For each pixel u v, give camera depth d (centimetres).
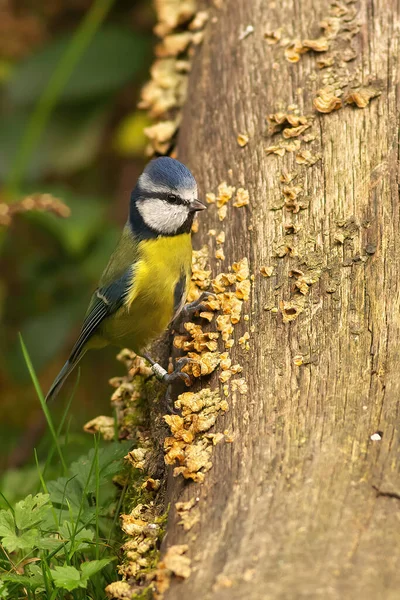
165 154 880
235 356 588
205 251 717
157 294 691
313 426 496
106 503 643
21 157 1053
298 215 668
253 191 719
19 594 559
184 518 473
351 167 680
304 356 555
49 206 899
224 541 435
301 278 609
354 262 606
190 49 931
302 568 395
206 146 803
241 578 401
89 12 1286
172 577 435
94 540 585
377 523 416
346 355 544
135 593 464
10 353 1129
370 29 788
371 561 393
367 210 639
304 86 771
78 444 870
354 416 495
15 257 1297
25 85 1152
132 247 705
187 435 540
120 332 725
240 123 788
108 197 1348
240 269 656
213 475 497
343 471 455
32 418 1130
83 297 1118
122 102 1309
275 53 822
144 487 571
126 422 679
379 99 721
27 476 789
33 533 542
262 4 880
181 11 958
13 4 1289
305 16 838
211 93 845
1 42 1276
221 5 928
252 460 488
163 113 904
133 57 1154
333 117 728
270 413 522
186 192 688
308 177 693
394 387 505
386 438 471
